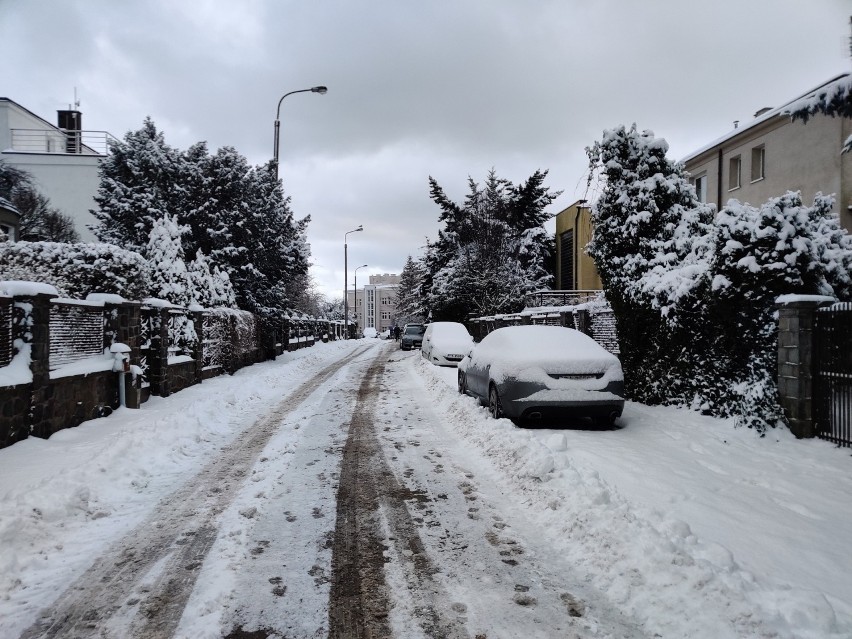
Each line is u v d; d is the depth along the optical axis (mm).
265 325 21391
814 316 6441
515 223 31453
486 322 23000
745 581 3254
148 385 10695
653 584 3328
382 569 3709
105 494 5141
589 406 7273
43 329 7051
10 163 27969
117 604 3266
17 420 6605
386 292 146250
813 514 4449
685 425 7430
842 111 4254
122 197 17562
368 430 8195
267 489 5402
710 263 7559
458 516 4684
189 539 4223
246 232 19250
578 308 11891
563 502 4629
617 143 9609
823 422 6320
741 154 20078
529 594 3365
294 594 3377
